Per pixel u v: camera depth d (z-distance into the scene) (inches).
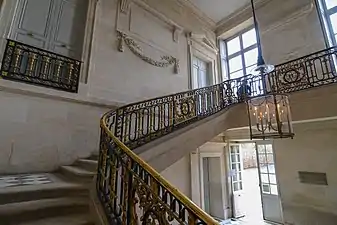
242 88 199.0
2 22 141.0
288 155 233.5
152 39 240.1
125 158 73.5
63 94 153.5
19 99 134.6
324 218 200.2
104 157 88.8
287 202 227.5
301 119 152.7
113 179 76.0
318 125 212.1
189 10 303.4
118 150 77.4
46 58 155.5
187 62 281.6
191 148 150.6
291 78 190.2
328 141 206.4
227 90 212.2
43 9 167.9
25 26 155.4
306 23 236.1
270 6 276.5
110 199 75.1
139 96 211.2
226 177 298.4
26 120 135.5
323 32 220.8
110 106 181.5
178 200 46.9
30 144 135.1
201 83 307.9
